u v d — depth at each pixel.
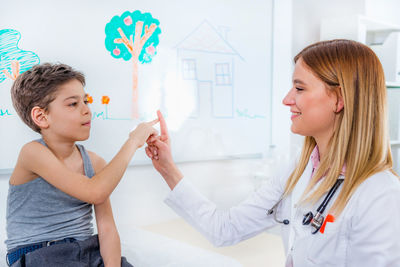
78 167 1.02
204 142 2.11
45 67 0.96
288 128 2.53
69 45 1.63
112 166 0.93
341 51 0.74
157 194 1.95
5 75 1.50
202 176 2.13
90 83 1.70
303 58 0.79
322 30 2.51
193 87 2.05
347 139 0.73
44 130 0.97
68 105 0.95
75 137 0.97
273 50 2.40
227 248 1.72
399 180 0.70
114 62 1.76
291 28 2.48
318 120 0.77
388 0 2.94
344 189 0.72
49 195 0.95
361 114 0.71
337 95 0.74
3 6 1.48
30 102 0.93
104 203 1.07
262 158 2.39
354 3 2.76
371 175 0.70
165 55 1.94
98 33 1.71
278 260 1.59
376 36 2.87
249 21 2.28
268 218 0.95
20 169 0.94
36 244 0.91
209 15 2.09
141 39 1.84
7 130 1.52
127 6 1.79
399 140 2.68
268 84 2.39
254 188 2.37
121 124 1.80
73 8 1.64
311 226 0.76
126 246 1.41
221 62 2.16
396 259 0.65
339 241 0.72
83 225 1.00
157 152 1.03
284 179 0.94
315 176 0.79
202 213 0.99
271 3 2.38
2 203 1.52
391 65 2.59
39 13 1.56
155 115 1.91
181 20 1.98
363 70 0.71
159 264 1.25
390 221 0.66
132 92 1.83
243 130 2.29
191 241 1.71
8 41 1.49
